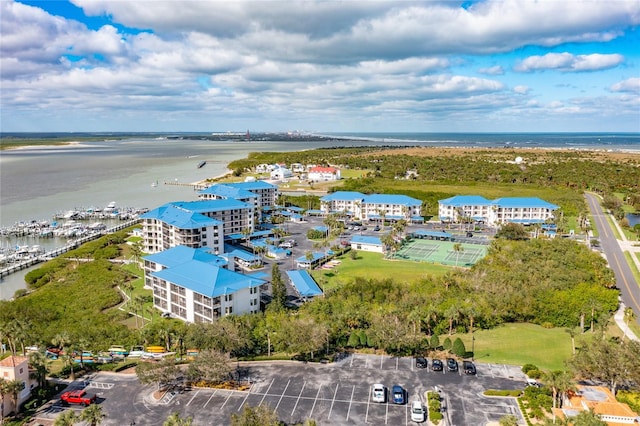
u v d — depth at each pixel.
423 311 121.44
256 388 93.44
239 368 102.00
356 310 124.38
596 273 156.12
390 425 80.88
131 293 155.00
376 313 122.19
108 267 182.62
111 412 85.81
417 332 113.06
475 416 83.19
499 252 186.12
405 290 142.62
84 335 116.31
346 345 112.00
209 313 122.69
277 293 135.50
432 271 175.25
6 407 86.44
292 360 105.44
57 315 135.62
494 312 126.81
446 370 100.62
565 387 80.44
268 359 105.75
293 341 103.56
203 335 104.62
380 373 99.50
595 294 133.12
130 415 84.69
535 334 120.94
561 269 157.00
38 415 86.19
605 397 83.00
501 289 138.38
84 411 74.44
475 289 141.00
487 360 105.75
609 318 123.75
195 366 94.44
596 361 89.25
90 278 167.62
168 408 86.81
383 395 88.06
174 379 97.19
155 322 130.25
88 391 93.56
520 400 87.81
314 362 104.56
